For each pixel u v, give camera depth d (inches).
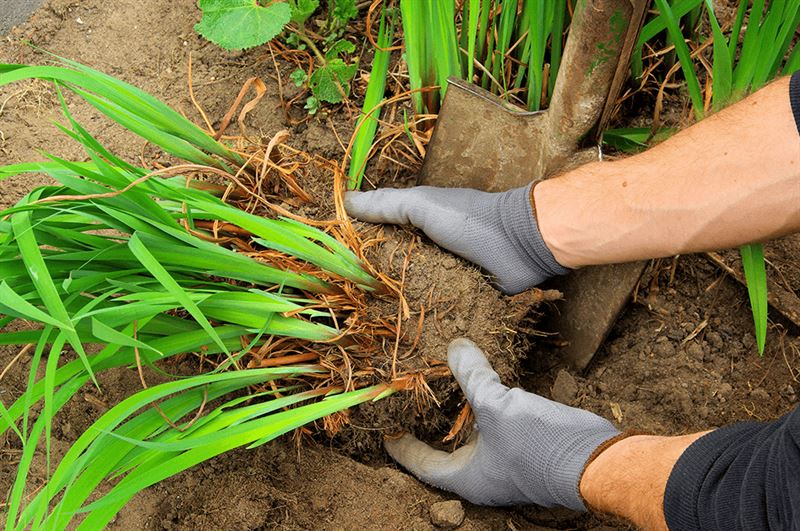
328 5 69.5
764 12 67.9
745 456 39.9
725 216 44.9
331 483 56.2
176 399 50.4
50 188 47.5
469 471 55.0
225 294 49.6
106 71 70.1
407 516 55.1
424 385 56.1
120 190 45.3
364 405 57.6
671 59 65.9
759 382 60.4
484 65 64.8
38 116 67.6
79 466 43.3
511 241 55.4
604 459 47.9
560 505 51.9
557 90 52.5
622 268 55.9
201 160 57.9
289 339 56.5
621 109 67.4
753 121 44.3
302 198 61.5
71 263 47.0
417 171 65.3
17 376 58.6
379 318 56.6
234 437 46.9
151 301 44.9
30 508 41.6
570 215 52.4
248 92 69.2
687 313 62.9
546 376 62.9
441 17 56.6
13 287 44.8
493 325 57.2
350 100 68.5
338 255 55.2
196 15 72.6
